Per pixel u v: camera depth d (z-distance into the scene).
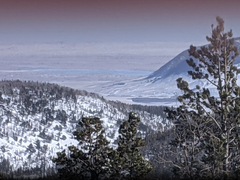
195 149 36.25
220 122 38.78
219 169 34.59
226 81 39.34
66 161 36.12
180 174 34.81
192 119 37.19
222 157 34.00
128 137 36.41
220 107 38.59
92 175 35.56
